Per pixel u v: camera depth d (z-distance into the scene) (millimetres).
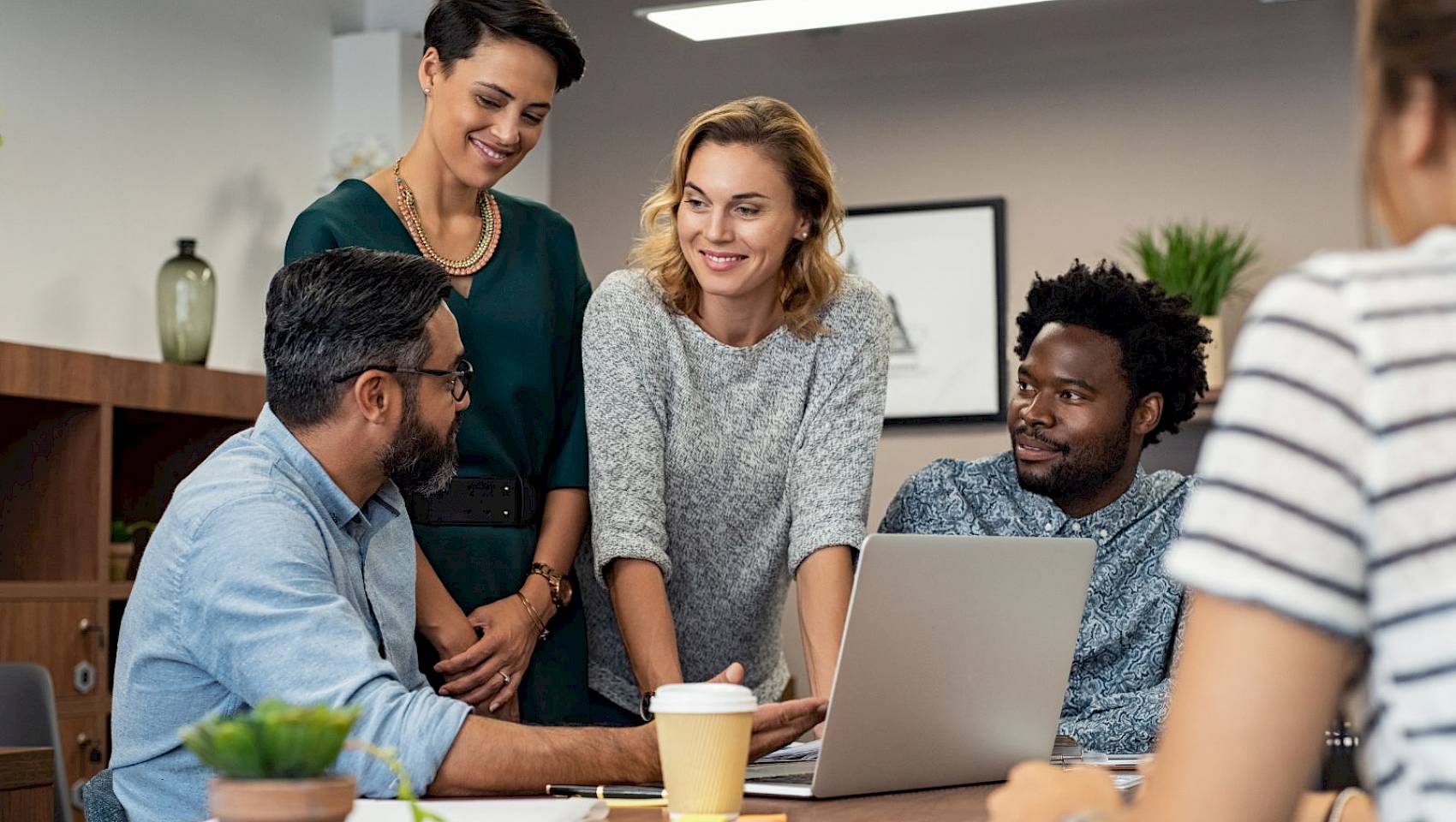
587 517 2254
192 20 4188
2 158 3654
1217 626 693
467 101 2074
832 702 1413
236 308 4305
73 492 3508
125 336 3965
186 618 1519
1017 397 2213
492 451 2125
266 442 1663
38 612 3322
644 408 2098
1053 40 4617
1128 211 4523
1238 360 713
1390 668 670
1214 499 693
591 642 2287
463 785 1430
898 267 4711
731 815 1256
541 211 2297
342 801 807
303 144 4559
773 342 2152
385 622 1738
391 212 2121
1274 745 682
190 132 4176
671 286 2143
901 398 4680
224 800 794
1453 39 697
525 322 2178
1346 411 673
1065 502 2193
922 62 4742
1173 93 4500
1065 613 1636
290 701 1451
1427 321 671
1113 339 2164
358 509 1689
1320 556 671
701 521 2158
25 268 3699
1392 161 730
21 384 3277
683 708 1239
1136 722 1990
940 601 1475
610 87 5051
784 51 4887
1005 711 1604
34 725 2523
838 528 2080
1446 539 653
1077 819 842
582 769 1469
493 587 2104
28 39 3730
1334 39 4367
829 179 2104
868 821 1306
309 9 4582
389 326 1648
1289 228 4387
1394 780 684
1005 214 4633
